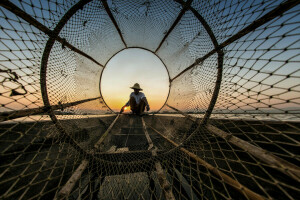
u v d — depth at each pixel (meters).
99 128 3.24
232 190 1.28
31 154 1.58
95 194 2.05
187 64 3.35
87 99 3.48
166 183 1.43
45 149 1.74
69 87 2.37
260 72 1.20
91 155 1.89
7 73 1.16
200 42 2.37
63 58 2.12
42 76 1.57
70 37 2.14
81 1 1.59
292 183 1.07
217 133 1.75
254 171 1.34
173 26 3.07
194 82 2.92
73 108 2.58
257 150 1.19
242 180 1.33
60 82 2.04
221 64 1.88
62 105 1.98
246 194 1.08
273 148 1.39
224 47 1.76
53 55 1.78
